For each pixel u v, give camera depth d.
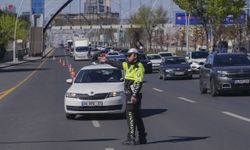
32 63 122.31
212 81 36.38
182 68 58.47
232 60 37.31
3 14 156.75
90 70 26.89
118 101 24.61
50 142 18.83
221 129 21.17
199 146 17.39
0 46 135.62
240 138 18.88
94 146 17.80
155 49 174.00
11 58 150.62
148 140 18.80
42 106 31.83
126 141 17.88
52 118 25.91
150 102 33.00
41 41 180.38
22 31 178.12
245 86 35.38
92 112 24.59
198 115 25.94
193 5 85.69
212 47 91.62
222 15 85.25
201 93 39.38
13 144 18.53
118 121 24.23
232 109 28.22
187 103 32.03
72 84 26.31
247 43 106.19
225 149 16.78
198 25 121.94
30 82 56.56
